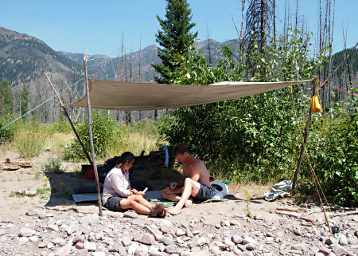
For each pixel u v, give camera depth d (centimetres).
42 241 371
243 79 749
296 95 700
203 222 434
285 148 661
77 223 413
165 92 529
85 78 456
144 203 462
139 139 1087
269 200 533
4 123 1066
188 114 760
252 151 686
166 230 403
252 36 923
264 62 720
